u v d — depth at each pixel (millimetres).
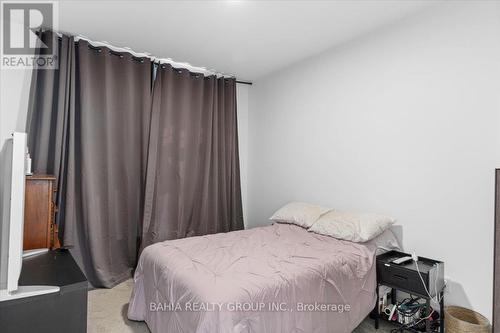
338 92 3131
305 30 2764
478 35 2105
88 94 2951
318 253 2158
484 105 2076
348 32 2816
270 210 4039
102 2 2289
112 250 3107
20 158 1407
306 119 3508
